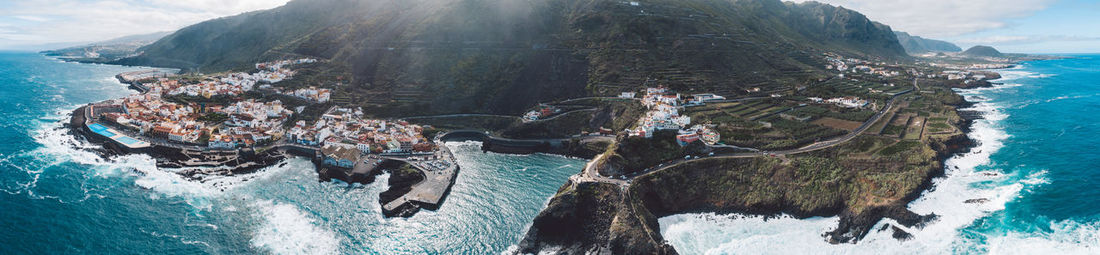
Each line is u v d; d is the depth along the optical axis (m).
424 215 138.25
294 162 180.88
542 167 180.50
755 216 138.25
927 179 147.12
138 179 156.12
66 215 127.81
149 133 199.75
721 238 126.38
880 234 124.19
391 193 148.75
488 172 173.88
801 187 144.25
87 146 189.62
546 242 125.94
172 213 132.62
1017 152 173.00
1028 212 126.62
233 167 169.25
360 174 161.75
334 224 131.25
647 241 119.19
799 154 160.88
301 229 127.38
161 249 114.31
